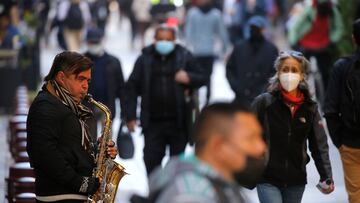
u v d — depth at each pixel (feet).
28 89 121.39
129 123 64.08
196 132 24.54
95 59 69.87
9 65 111.34
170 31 62.03
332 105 49.37
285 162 45.70
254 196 65.77
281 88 45.60
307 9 98.48
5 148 88.17
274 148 45.75
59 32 164.45
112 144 41.63
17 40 116.57
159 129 62.59
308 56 98.73
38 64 123.24
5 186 64.49
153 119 62.64
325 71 98.22
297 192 46.14
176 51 62.85
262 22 79.46
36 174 39.63
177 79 61.82
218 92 130.82
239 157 24.07
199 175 23.34
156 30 62.23
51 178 39.06
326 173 46.47
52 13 194.08
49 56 179.73
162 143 62.85
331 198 67.26
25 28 124.16
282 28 180.34
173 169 23.75
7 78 110.42
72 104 39.50
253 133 24.20
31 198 52.95
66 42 164.55
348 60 48.96
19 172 54.75
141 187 70.79
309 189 70.28
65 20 162.91
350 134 49.16
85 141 39.65
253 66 79.71
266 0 151.43
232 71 80.64
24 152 65.77
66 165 38.75
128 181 73.10
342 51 98.12
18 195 53.26
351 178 49.67
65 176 38.65
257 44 79.97
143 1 200.54
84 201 39.70
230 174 24.14
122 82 70.38
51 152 38.50
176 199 22.88
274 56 79.71
